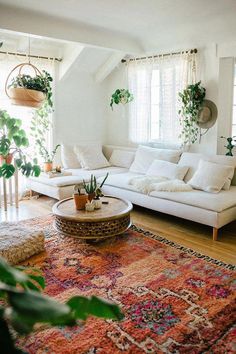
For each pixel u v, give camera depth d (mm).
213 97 4547
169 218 4184
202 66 4602
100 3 3512
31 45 4852
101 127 6148
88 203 3295
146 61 5230
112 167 5562
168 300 2262
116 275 2617
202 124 4676
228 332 1924
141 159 5035
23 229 3125
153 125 5340
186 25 4320
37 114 5062
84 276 2594
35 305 570
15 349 662
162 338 1870
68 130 5625
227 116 4551
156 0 3420
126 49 4969
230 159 4086
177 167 4402
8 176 4332
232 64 4426
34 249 2938
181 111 4770
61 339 1851
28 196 5164
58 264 2803
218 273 2678
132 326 1975
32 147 5105
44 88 4035
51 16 3916
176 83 4875
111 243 3299
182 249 3174
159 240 3410
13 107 4812
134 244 3283
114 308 768
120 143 6008
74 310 723
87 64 5457
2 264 671
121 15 3914
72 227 3152
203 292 2373
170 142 5086
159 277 2594
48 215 4242
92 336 1882
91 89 5852
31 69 4945
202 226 3885
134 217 4219
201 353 1755
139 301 2246
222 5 3580
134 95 5516
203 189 3879
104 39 4641
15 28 3742
